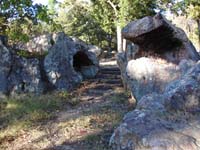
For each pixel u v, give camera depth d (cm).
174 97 678
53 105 1091
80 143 765
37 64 1333
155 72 1035
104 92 1264
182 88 683
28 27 1145
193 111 655
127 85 1177
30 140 817
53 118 977
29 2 988
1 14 1016
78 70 1519
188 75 717
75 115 988
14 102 1118
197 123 634
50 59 1359
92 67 1538
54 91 1295
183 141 604
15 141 821
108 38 3681
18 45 1371
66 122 918
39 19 1076
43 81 1327
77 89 1338
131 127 652
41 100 1132
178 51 1041
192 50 1066
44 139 811
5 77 1277
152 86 1025
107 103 1112
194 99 666
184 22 2695
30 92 1284
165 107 675
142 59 1062
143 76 1045
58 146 760
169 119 654
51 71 1339
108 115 952
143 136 628
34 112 1003
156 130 632
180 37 1019
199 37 2445
